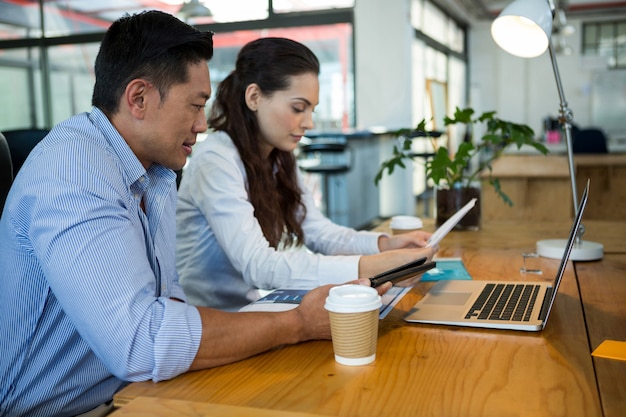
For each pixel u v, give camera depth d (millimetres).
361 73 7691
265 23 7656
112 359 993
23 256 1104
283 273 1489
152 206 1270
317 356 1062
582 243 1885
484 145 2244
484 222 2568
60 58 8547
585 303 1346
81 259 1003
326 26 7746
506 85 13711
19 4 8367
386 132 7312
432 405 850
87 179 1046
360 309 979
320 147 6223
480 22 13539
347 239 1907
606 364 990
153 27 1126
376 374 969
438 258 1858
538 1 1906
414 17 8688
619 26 12977
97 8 8414
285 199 1884
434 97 10648
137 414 857
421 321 1223
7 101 8648
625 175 5051
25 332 1131
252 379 972
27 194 1056
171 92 1139
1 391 1144
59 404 1179
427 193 9297
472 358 1026
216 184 1625
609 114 13273
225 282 1761
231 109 1715
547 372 960
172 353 984
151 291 1050
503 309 1276
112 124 1159
